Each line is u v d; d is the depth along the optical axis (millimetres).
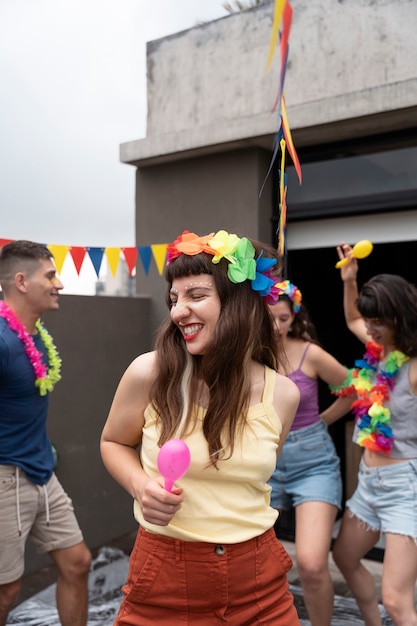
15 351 2354
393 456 2295
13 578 2400
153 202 4262
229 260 1429
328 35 3553
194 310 1414
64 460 3734
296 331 2732
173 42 4168
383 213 3572
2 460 2361
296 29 3652
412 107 3104
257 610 1469
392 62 3352
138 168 4324
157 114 4273
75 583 2545
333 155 3711
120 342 4105
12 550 2385
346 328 4520
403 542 2158
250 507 1463
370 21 3412
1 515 2354
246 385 1456
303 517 2447
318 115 3375
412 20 3283
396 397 2287
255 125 3547
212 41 3984
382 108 3168
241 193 3859
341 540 2475
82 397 3854
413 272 4477
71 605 2529
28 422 2436
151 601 1450
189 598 1429
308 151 3797
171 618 1452
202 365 1461
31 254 2496
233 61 3904
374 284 2326
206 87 4027
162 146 3963
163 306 4262
